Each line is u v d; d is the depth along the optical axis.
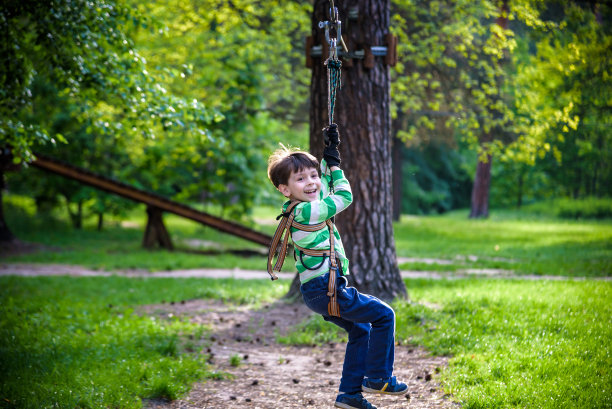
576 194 36.56
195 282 11.55
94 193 22.36
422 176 49.41
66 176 15.98
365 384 3.72
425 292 9.05
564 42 12.47
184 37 17.17
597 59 12.42
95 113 8.42
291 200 3.70
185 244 19.66
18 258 15.71
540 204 41.66
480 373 5.03
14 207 26.73
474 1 13.55
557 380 4.73
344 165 8.05
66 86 8.03
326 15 8.01
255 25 17.00
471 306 7.61
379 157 8.12
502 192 47.69
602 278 11.23
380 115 8.09
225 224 16.75
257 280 12.02
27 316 7.65
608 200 34.28
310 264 3.57
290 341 6.80
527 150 13.75
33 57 7.77
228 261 15.52
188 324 7.70
